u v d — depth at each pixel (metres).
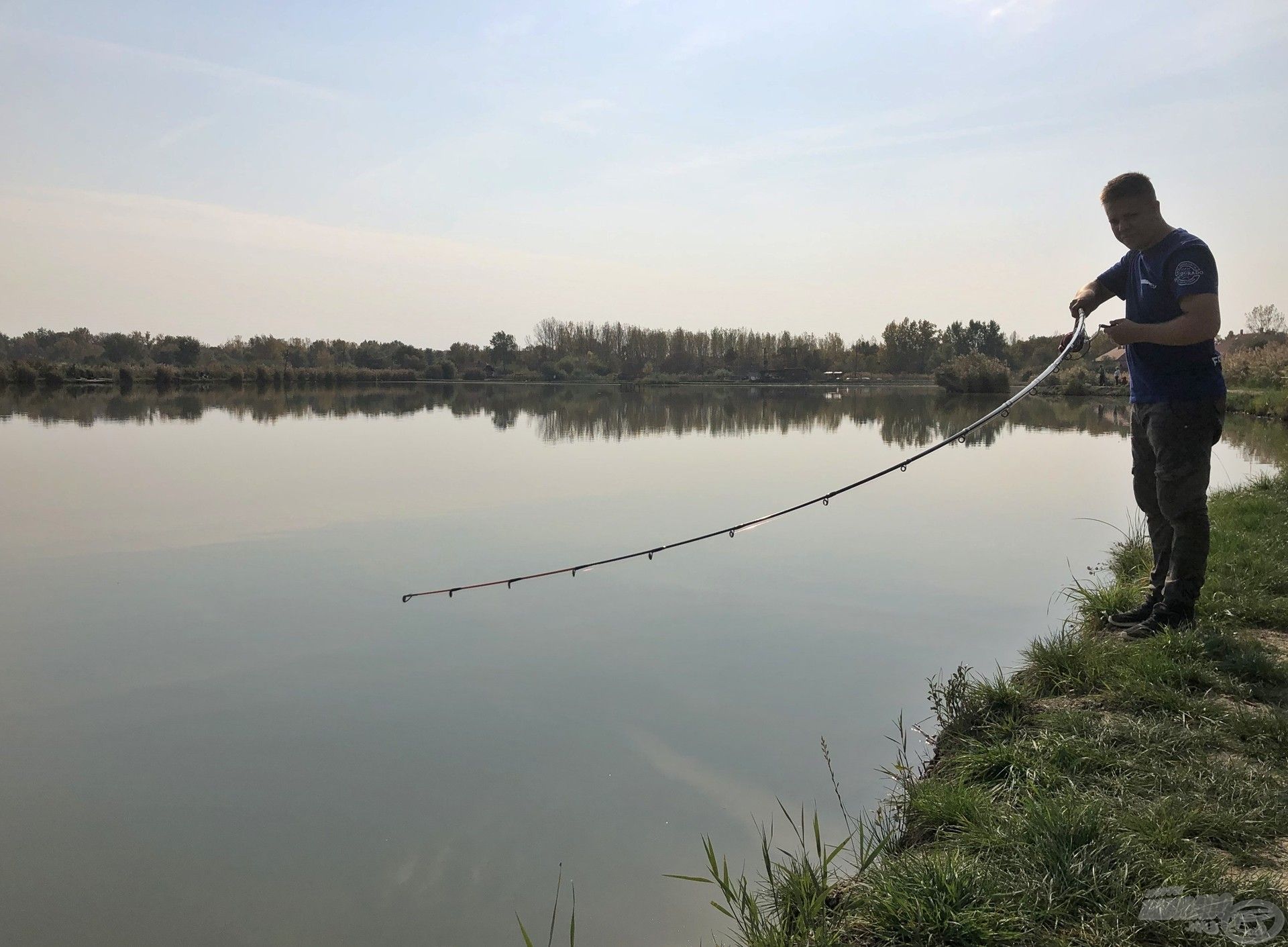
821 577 7.41
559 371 64.38
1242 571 5.68
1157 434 4.58
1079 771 3.40
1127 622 5.13
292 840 3.62
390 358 66.94
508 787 3.99
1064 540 8.74
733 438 18.59
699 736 4.44
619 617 6.33
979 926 2.50
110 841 3.61
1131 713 3.94
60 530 8.94
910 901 2.65
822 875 2.91
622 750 4.32
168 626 6.09
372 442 17.34
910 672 5.22
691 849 3.53
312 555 7.95
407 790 3.98
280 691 5.02
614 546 8.31
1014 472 13.59
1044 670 4.57
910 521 9.72
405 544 8.34
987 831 3.03
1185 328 4.27
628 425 22.20
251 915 3.18
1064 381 37.69
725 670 5.29
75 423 21.30
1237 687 3.99
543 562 7.75
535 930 3.08
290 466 13.62
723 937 3.00
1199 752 3.44
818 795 3.87
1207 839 2.83
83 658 5.50
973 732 4.14
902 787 3.78
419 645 5.76
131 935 3.07
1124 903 2.51
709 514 9.84
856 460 14.80
